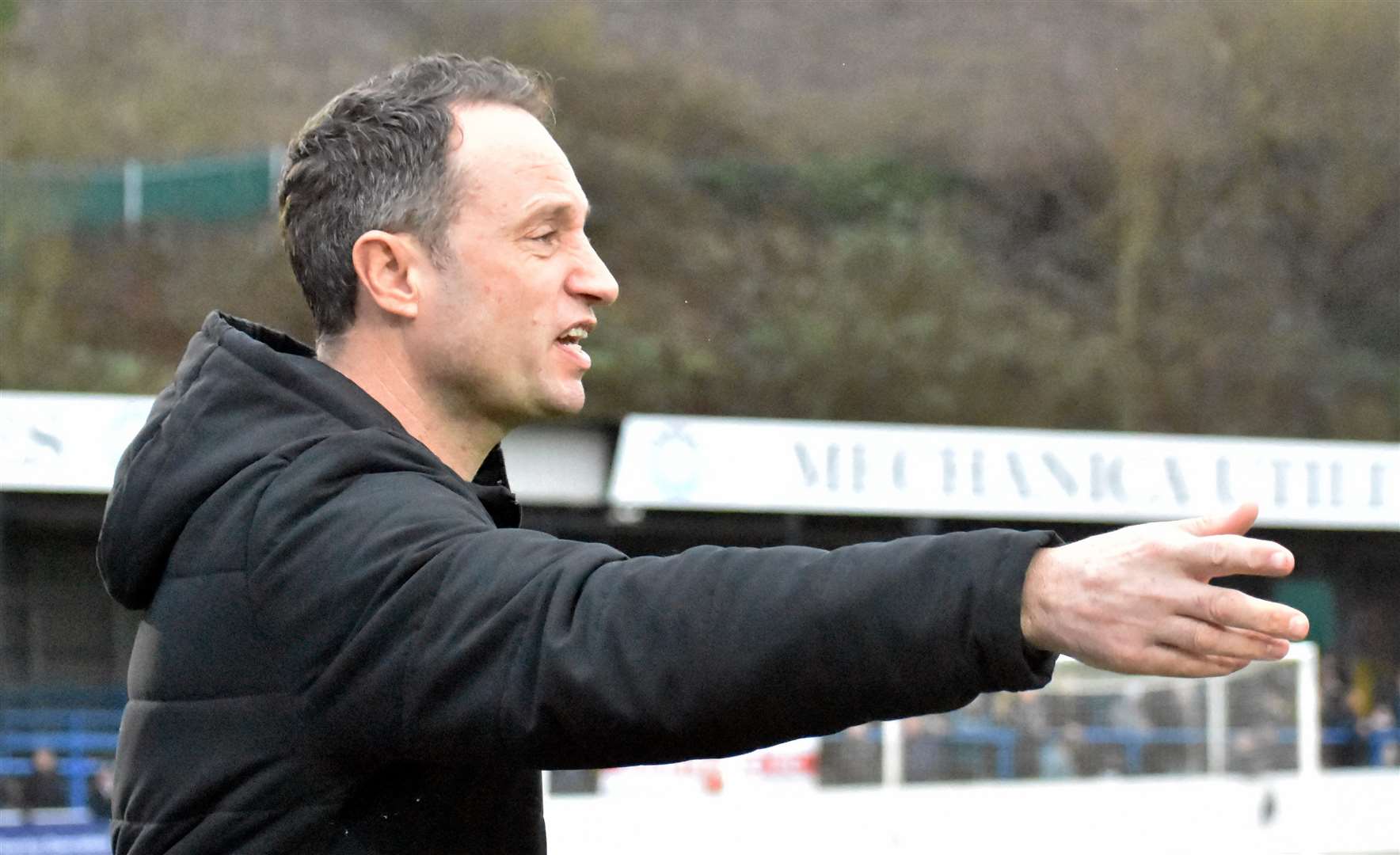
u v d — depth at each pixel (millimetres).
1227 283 50062
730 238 51312
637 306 48375
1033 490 32344
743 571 1981
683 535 35281
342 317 2619
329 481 2285
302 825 2232
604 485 32312
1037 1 58969
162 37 53156
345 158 2590
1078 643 1854
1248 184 51375
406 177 2555
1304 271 50812
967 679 1880
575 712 1985
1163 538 1827
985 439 32250
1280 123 51469
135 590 2486
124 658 34469
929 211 53031
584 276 2629
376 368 2604
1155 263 50188
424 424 2611
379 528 2195
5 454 28000
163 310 43719
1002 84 56406
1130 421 47219
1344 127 51344
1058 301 50250
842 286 49031
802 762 16016
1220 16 52625
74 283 43719
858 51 59469
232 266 44688
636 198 51625
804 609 1912
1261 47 52094
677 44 58906
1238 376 48438
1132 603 1816
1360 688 35188
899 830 15930
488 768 2174
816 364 46906
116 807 2520
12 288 42375
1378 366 49469
